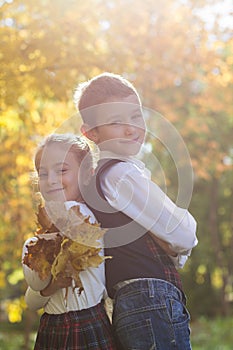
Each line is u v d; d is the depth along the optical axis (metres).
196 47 7.78
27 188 7.62
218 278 24.36
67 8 6.48
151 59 7.44
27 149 7.36
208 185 21.91
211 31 7.71
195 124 9.15
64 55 6.44
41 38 6.31
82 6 6.55
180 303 2.87
